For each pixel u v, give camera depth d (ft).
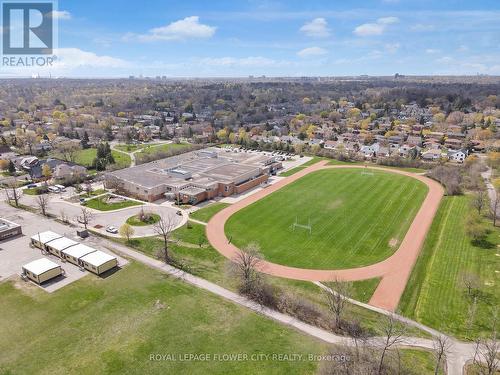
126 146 632.38
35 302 197.16
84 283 215.51
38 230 287.07
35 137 634.84
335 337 174.40
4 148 552.41
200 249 259.39
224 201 357.00
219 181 378.12
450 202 360.07
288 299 199.11
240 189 384.68
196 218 313.94
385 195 377.71
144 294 204.95
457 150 576.61
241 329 177.88
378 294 210.18
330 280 223.51
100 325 179.11
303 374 150.41
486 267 236.84
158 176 396.16
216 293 207.31
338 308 179.11
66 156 534.37
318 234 285.02
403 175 457.27
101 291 207.82
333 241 273.95
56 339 169.58
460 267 238.27
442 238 280.92
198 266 237.04
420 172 473.67
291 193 382.42
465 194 383.24
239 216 318.86
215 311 191.11
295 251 258.57
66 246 247.50
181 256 249.55
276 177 445.37
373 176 450.71
